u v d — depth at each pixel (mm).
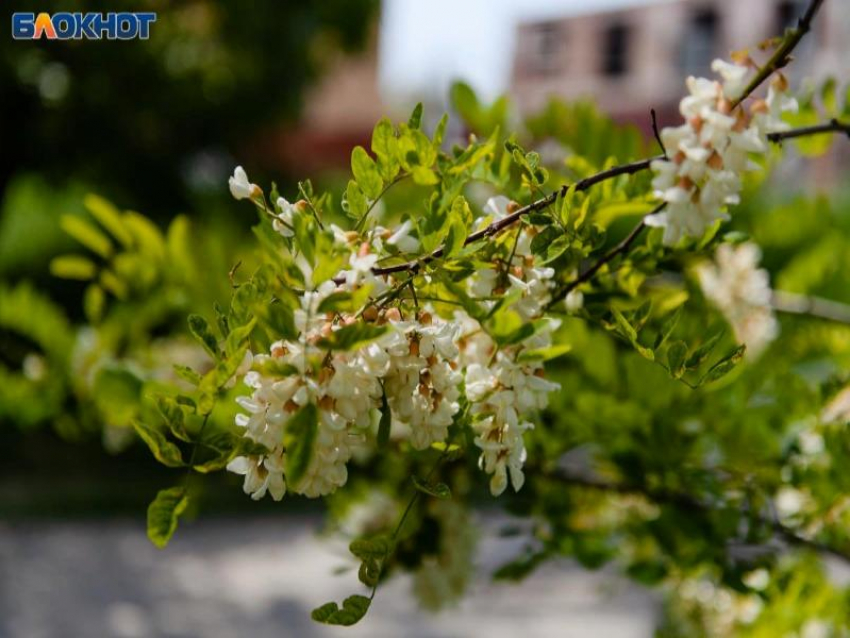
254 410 854
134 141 9477
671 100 11727
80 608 5082
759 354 1540
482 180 1047
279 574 5863
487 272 931
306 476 850
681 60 11867
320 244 813
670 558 1303
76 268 1734
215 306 888
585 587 5574
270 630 4887
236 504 7379
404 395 880
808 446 1272
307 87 10352
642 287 1226
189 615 5062
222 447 861
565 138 1455
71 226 1679
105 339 1838
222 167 10570
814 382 1501
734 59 919
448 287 884
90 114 8992
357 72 13875
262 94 9719
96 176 9422
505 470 920
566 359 1344
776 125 896
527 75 12820
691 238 1069
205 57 9555
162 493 860
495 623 4969
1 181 9031
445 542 1338
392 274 917
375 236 917
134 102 9094
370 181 945
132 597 5301
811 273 1850
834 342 1619
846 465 1219
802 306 1674
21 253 7285
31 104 8891
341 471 856
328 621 858
